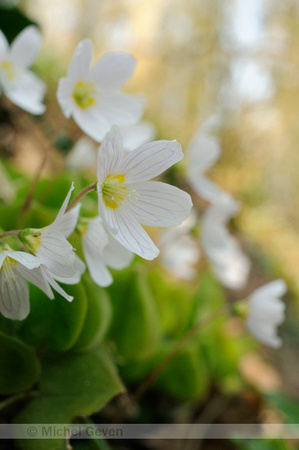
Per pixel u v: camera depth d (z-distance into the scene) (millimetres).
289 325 362
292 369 282
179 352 156
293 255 657
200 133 145
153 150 85
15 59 135
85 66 103
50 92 338
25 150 281
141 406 161
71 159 165
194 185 147
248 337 223
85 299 101
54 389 103
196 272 231
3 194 142
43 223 111
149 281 159
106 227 78
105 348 120
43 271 79
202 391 162
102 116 110
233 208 146
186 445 167
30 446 93
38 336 106
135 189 89
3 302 86
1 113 259
